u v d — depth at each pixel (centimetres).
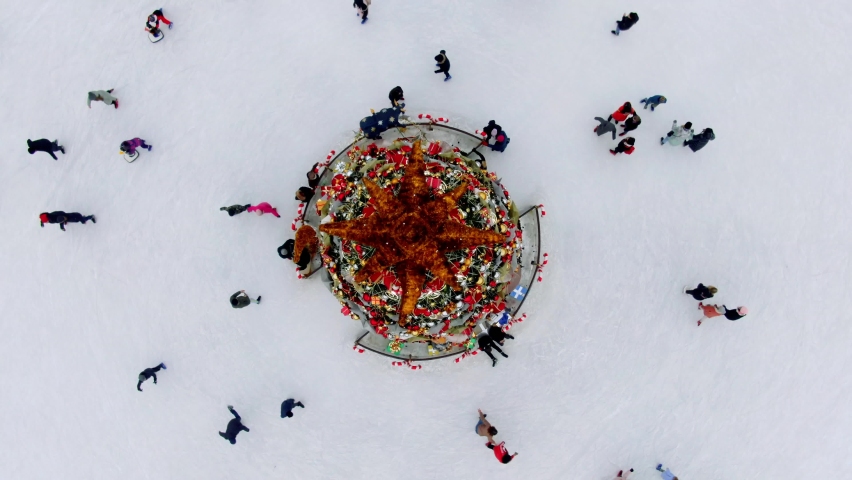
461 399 1616
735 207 1633
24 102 1669
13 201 1661
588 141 1627
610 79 1650
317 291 1617
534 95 1639
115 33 1677
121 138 1659
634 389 1619
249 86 1658
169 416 1641
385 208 980
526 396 1614
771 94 1661
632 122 1499
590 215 1616
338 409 1617
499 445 1524
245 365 1625
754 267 1628
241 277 1625
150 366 1638
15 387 1658
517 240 1415
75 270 1655
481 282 1228
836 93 1656
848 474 1620
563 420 1612
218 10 1669
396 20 1658
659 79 1655
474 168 1385
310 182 1518
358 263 1217
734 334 1631
